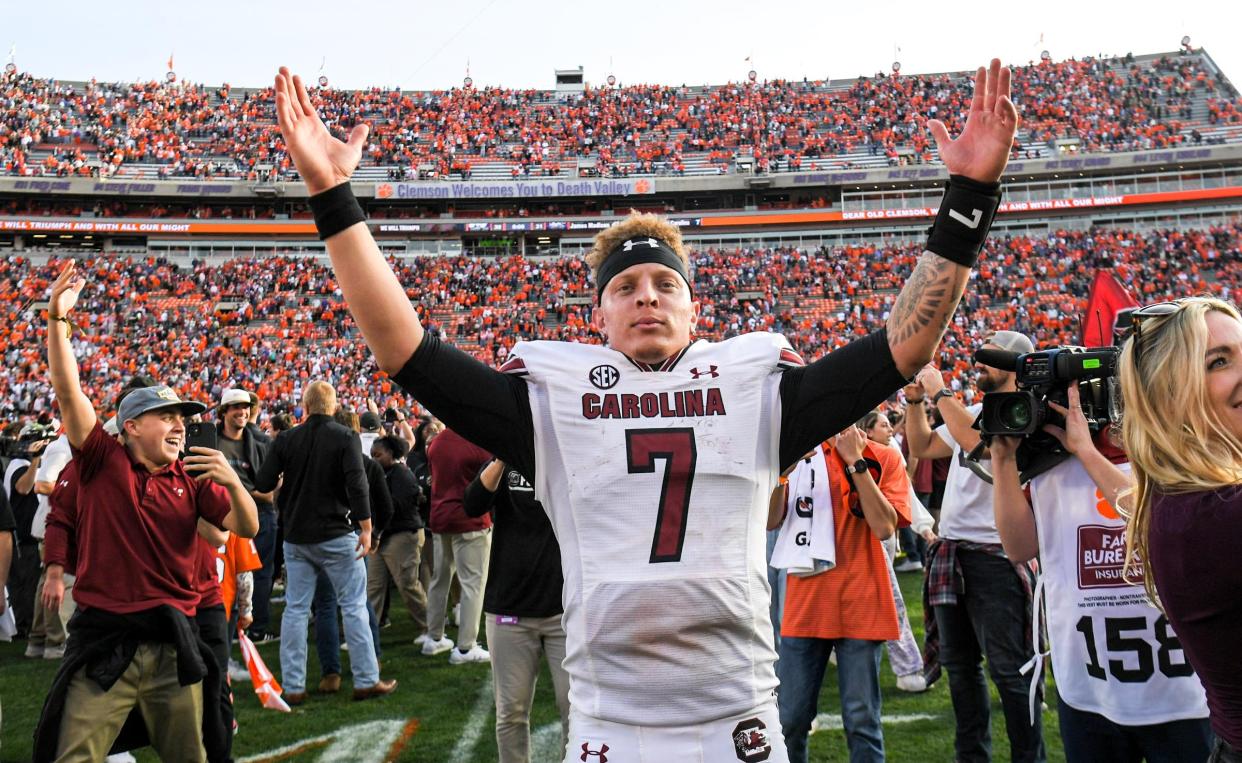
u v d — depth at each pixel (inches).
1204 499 63.1
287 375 1096.2
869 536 151.6
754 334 77.5
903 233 1544.0
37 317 1196.5
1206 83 1657.2
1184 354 66.7
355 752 179.5
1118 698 98.2
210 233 1486.2
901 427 378.9
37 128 1531.7
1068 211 1512.1
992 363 105.1
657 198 1636.3
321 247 1530.5
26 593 292.5
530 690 151.4
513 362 74.8
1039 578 111.1
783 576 211.0
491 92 1862.7
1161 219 1477.6
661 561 67.0
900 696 211.8
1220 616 62.0
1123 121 1604.3
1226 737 64.1
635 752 65.8
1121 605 99.7
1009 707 148.0
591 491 68.7
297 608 216.4
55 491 144.7
